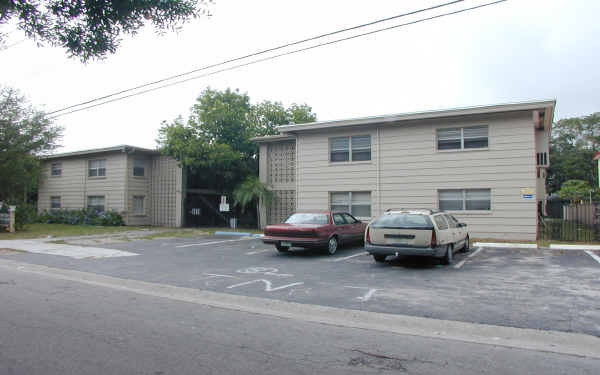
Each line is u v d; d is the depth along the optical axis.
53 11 6.54
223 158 24.06
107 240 17.20
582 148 46.62
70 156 29.02
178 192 25.52
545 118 16.41
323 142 19.48
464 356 4.55
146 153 26.83
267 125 34.06
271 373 4.03
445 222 11.05
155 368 4.13
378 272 9.66
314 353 4.62
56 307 6.64
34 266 10.99
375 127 18.31
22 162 23.02
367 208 18.56
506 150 15.88
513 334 5.30
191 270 10.12
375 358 4.48
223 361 4.34
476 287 7.91
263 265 10.84
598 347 4.81
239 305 6.96
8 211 22.22
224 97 27.23
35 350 4.63
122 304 6.92
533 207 15.38
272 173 22.61
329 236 12.60
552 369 4.18
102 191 27.27
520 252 12.65
